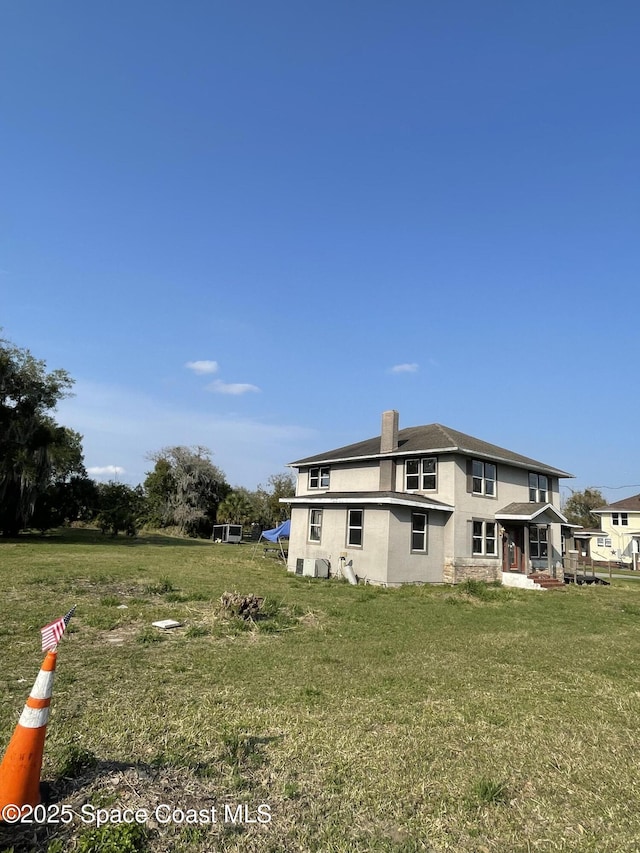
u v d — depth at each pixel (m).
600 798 4.00
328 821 3.47
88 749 4.23
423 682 6.87
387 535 19.69
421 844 3.30
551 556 25.47
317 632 9.97
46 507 36.16
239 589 14.68
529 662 8.39
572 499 74.25
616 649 9.88
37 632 8.44
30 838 2.97
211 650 8.05
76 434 39.81
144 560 21.47
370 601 14.91
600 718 5.82
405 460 24.06
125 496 44.12
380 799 3.79
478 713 5.76
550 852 3.30
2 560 18.36
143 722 4.92
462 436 25.67
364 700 6.01
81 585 13.26
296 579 19.48
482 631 11.12
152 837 3.13
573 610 15.62
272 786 3.86
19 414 32.03
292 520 23.70
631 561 47.12
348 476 26.20
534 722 5.58
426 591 18.23
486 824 3.57
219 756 4.24
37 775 3.21
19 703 5.37
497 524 24.03
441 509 21.41
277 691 6.20
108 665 6.93
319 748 4.56
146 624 9.60
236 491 58.06
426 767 4.36
